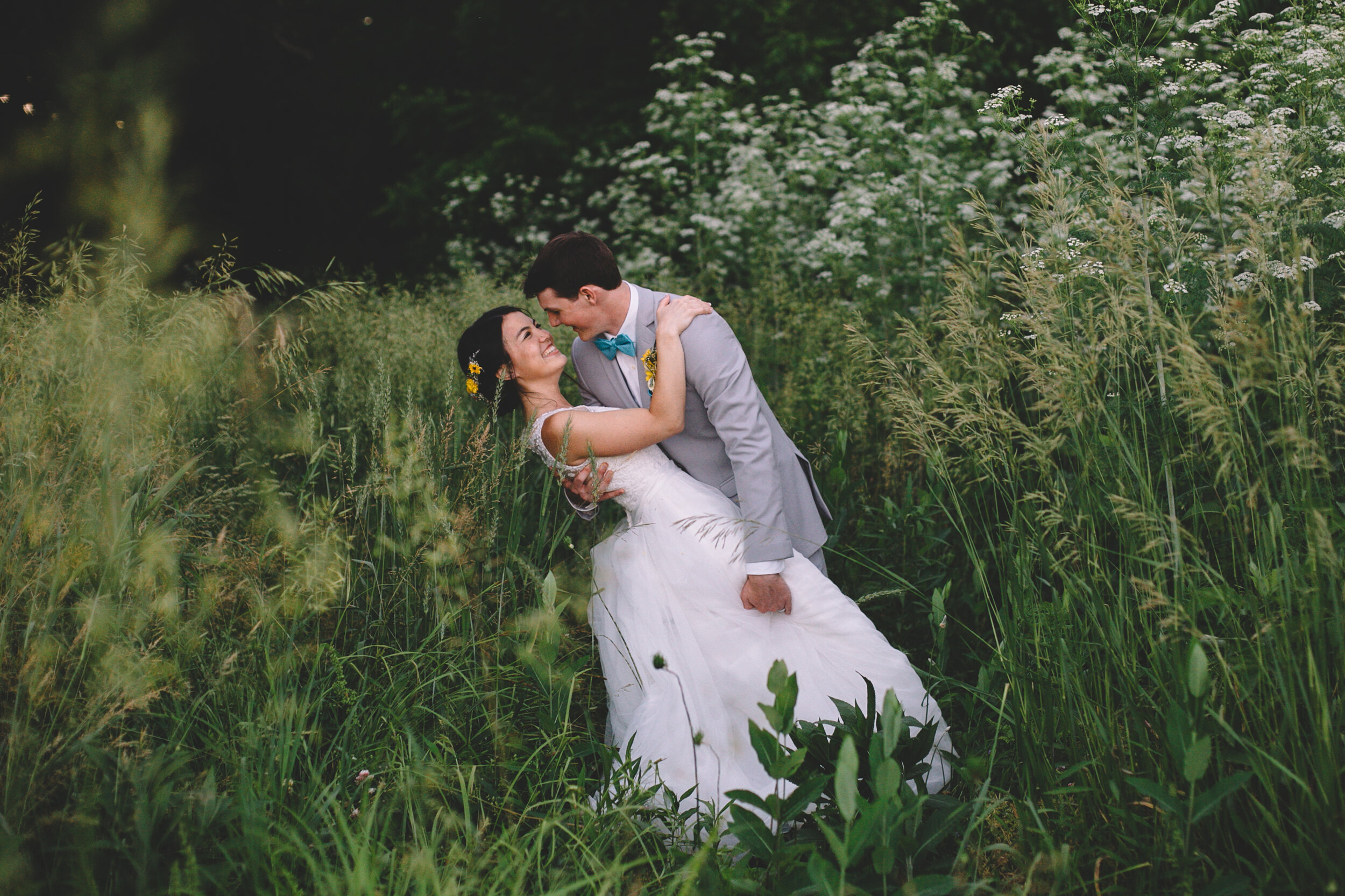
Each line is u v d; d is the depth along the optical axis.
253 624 2.13
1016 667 1.99
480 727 2.27
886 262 5.59
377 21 10.92
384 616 2.46
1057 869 1.54
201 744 2.10
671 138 7.34
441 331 4.03
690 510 2.32
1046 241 2.27
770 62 8.64
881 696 2.28
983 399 2.15
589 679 2.60
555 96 10.18
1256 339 1.64
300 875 1.77
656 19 9.92
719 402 2.25
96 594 1.86
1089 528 1.96
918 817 1.72
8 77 5.49
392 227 10.59
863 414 3.59
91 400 2.06
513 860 1.69
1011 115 3.76
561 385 4.15
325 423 3.56
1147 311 2.01
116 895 1.60
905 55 6.29
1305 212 2.53
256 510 2.89
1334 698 1.57
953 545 3.00
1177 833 1.56
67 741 1.67
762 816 2.08
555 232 8.93
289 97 10.38
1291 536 1.79
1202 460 2.08
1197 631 1.60
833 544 2.90
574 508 2.51
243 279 3.51
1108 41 3.75
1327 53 3.21
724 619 2.28
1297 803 1.55
